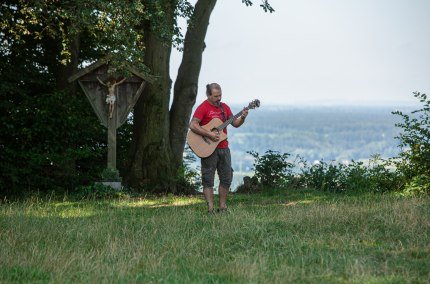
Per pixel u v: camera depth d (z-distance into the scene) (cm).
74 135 1575
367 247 832
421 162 1461
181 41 1529
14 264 746
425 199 1180
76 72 1546
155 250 833
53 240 885
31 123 1535
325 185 1582
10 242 855
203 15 1734
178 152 1700
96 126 1683
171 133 1703
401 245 826
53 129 1544
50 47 1680
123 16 1358
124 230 938
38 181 1540
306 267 740
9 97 1567
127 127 1842
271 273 712
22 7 1502
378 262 759
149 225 994
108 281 684
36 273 715
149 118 1644
